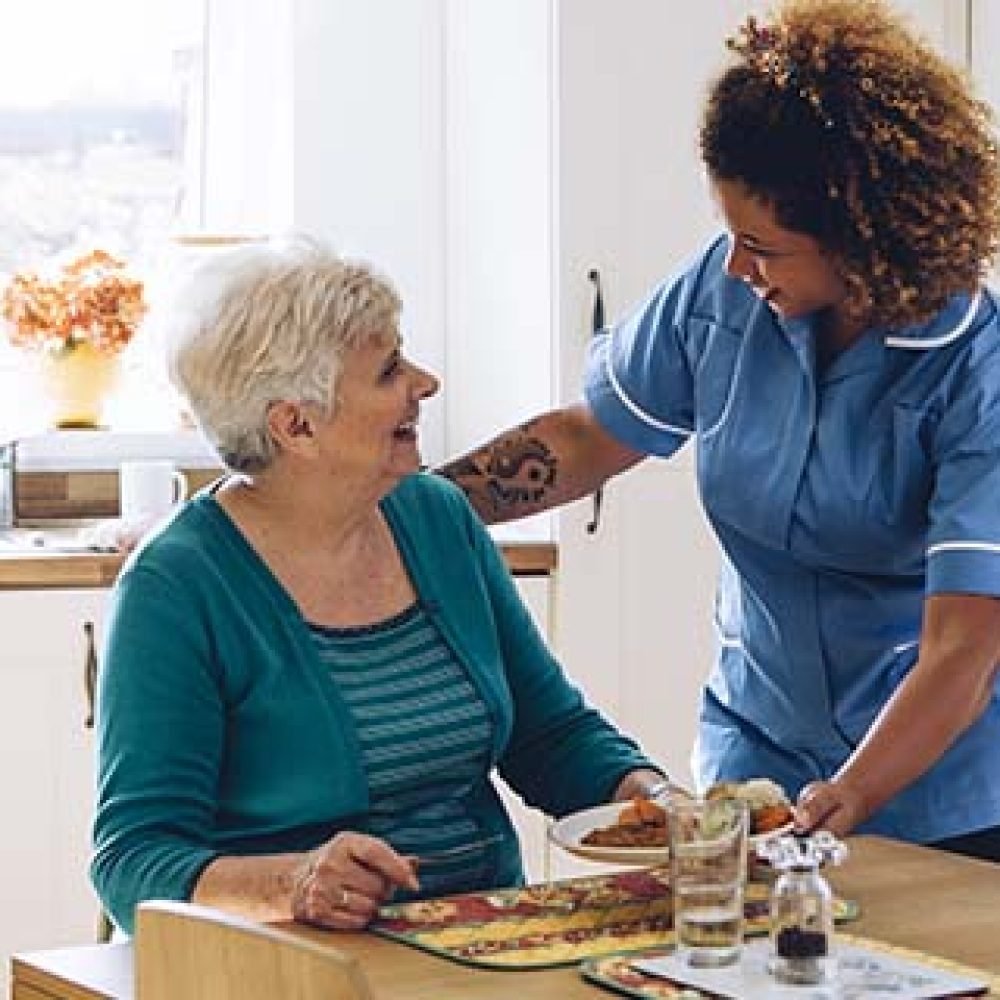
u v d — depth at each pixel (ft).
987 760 12.07
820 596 12.10
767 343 12.03
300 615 10.96
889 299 11.08
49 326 19.52
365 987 7.40
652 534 18.85
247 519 11.14
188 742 10.61
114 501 19.90
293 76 20.03
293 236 11.51
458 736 11.18
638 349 12.78
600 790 11.74
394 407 11.04
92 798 17.71
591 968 9.21
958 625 11.29
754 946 9.57
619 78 18.58
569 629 18.63
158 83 20.62
